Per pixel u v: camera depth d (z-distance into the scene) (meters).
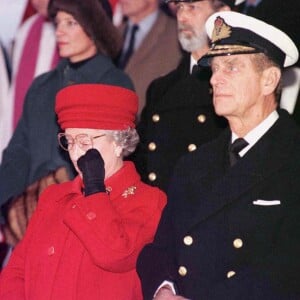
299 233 20.53
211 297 20.73
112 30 28.80
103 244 21.27
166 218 21.59
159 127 26.14
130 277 21.72
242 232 20.78
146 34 30.03
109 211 21.42
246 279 20.50
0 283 22.61
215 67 21.27
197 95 26.03
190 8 26.28
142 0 29.94
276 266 20.42
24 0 32.94
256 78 21.08
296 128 21.28
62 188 22.73
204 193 21.27
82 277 21.56
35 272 22.02
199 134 25.83
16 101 32.03
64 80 28.53
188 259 21.11
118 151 22.19
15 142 28.84
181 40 26.47
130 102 22.23
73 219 21.48
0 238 30.66
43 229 22.34
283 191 20.77
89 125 21.94
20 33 32.56
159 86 26.64
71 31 28.45
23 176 28.52
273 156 20.98
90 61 28.48
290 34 24.30
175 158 25.86
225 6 26.36
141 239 21.70
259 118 21.20
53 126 28.44
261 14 24.39
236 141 21.34
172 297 20.86
